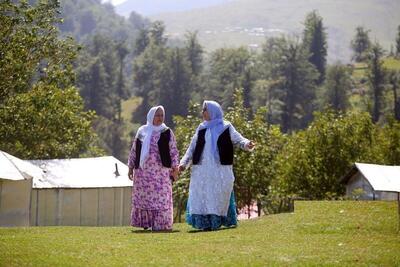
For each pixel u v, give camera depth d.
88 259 18.48
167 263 17.94
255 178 59.97
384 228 24.33
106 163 60.72
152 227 25.98
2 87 64.62
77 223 56.28
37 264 17.81
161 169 26.14
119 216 58.59
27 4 65.88
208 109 26.02
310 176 84.94
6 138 75.94
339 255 18.91
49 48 68.50
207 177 25.59
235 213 26.03
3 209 45.47
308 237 22.52
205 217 25.48
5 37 64.94
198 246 20.59
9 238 22.30
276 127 64.12
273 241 21.64
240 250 19.83
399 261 18.06
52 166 58.38
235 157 59.50
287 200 68.44
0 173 45.06
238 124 61.22
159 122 26.47
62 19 69.50
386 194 70.31
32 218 54.19
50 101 69.19
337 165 85.38
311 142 86.12
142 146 26.17
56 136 79.56
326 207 30.77
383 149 97.19
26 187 46.34
